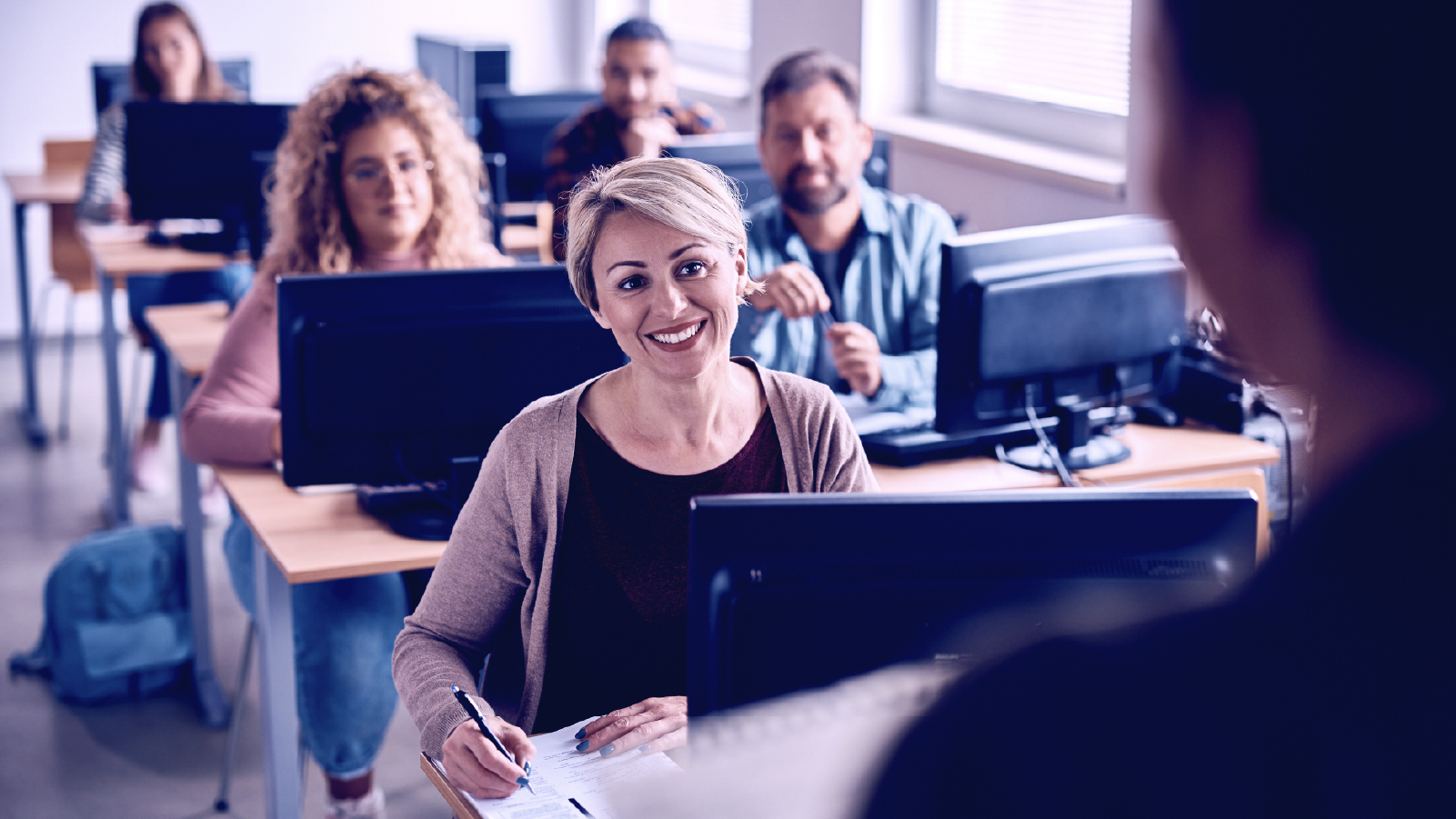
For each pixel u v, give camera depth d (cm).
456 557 150
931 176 398
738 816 41
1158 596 44
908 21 424
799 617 91
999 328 203
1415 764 29
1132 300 212
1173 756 31
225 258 387
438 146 243
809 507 91
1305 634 31
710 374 145
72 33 570
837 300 269
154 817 249
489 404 190
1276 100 30
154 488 425
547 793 120
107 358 378
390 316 186
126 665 290
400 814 249
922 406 242
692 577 92
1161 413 246
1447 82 28
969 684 34
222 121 389
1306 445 33
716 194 142
